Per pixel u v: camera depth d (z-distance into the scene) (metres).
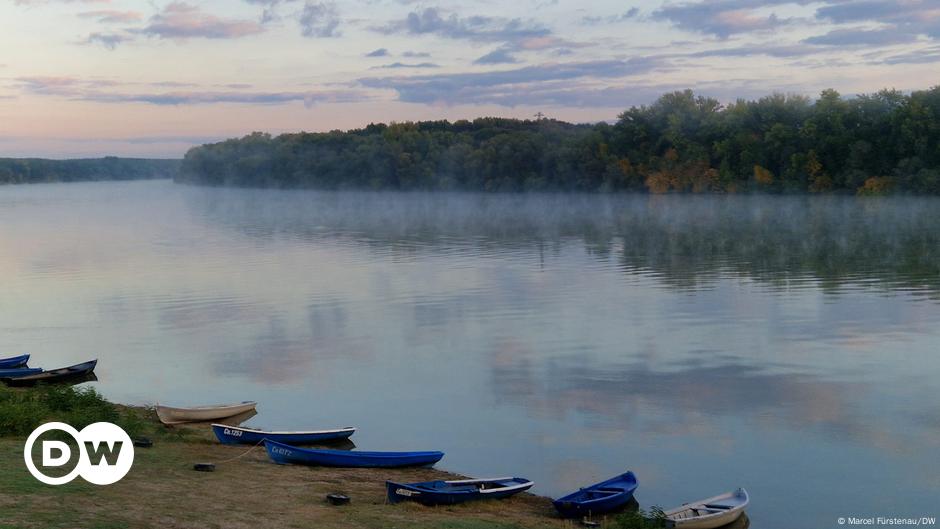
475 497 23.72
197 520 19.48
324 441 30.81
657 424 32.69
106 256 100.38
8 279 81.00
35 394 32.00
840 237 102.06
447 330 51.91
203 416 33.91
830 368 40.19
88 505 19.58
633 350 45.03
